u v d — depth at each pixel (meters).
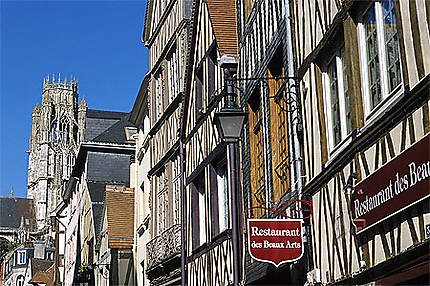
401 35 7.28
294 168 11.09
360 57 8.76
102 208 30.31
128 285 26.03
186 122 18.98
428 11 6.74
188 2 20.12
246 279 13.49
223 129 10.74
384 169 7.68
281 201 11.64
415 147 6.92
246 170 13.92
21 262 86.12
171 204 20.22
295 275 11.13
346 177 9.06
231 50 15.30
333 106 9.91
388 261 7.68
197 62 18.12
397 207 7.37
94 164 33.47
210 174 16.36
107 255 27.20
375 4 8.28
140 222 25.70
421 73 6.86
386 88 8.05
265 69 12.66
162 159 21.45
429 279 6.46
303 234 10.53
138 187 26.45
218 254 15.56
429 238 6.73
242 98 14.31
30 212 124.44
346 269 9.03
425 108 6.82
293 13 11.37
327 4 9.79
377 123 7.94
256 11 13.55
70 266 37.66
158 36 22.95
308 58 10.53
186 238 18.50
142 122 26.78
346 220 9.05
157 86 23.12
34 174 126.94
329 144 9.95
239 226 14.41
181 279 17.56
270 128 12.39
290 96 11.13
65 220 41.91
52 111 126.44
